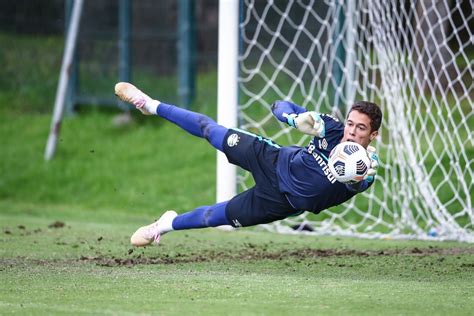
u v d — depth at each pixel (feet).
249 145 66.23
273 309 54.03
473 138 114.11
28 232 101.86
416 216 119.44
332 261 81.41
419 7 116.78
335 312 53.36
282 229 112.47
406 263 80.28
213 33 175.11
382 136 129.08
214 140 67.92
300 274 72.28
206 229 110.52
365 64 115.55
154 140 159.43
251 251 88.33
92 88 173.58
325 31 147.02
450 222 107.24
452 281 68.54
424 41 107.14
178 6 167.94
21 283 63.93
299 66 152.46
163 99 169.17
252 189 66.74
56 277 67.15
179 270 72.90
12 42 184.55
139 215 130.21
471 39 105.91
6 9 184.14
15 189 145.18
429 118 127.95
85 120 168.86
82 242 92.89
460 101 119.96
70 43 151.74
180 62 165.99
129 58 169.48
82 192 143.02
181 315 51.88
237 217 66.85
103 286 62.64
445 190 121.49
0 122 170.40
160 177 144.87
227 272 72.23
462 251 90.07
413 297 59.26
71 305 55.01
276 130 147.64
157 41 170.30
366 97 112.16
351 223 121.70
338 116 121.29
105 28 170.71
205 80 173.78
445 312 54.13
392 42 106.93
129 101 71.15
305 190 63.72
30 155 155.84
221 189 108.37
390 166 119.44
